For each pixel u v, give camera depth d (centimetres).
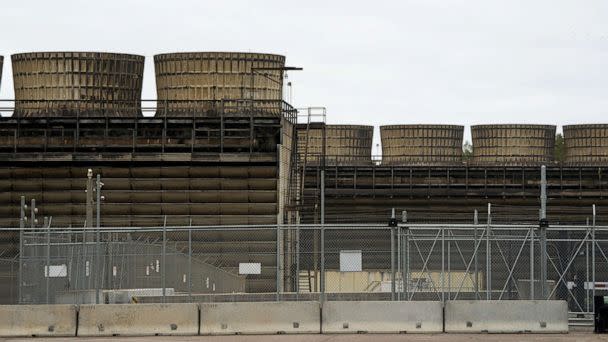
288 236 6744
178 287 5909
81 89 7838
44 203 7262
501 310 4244
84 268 4903
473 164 10738
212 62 7844
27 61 7875
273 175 7219
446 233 6350
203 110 7794
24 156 7262
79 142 7300
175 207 7219
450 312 4247
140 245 5462
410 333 4231
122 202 7225
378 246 7225
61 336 4216
